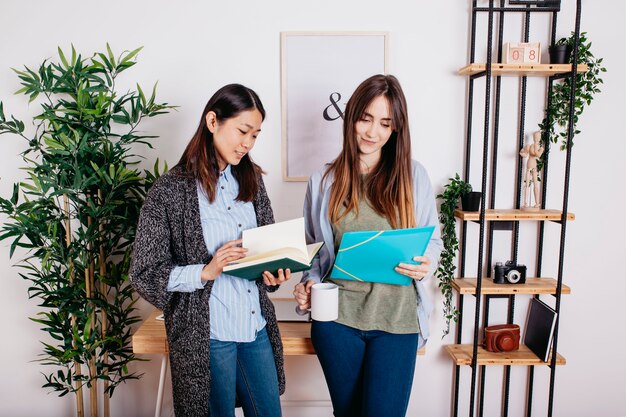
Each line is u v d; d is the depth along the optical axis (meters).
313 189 1.52
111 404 2.19
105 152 1.84
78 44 2.01
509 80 2.03
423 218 1.46
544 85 2.03
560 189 2.09
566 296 2.16
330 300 1.32
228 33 2.00
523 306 2.17
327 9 1.99
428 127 2.06
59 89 1.82
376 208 1.40
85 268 1.89
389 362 1.35
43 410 2.20
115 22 1.99
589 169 2.09
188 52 2.01
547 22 2.00
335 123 2.03
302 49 1.99
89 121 1.84
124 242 2.13
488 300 2.12
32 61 2.01
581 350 2.19
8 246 2.12
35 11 1.98
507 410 2.17
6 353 2.18
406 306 1.38
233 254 1.19
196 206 1.26
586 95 1.91
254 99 1.27
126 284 2.14
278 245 1.28
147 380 2.20
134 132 2.06
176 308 1.27
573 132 1.90
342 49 2.00
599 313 2.16
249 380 1.40
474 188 2.09
